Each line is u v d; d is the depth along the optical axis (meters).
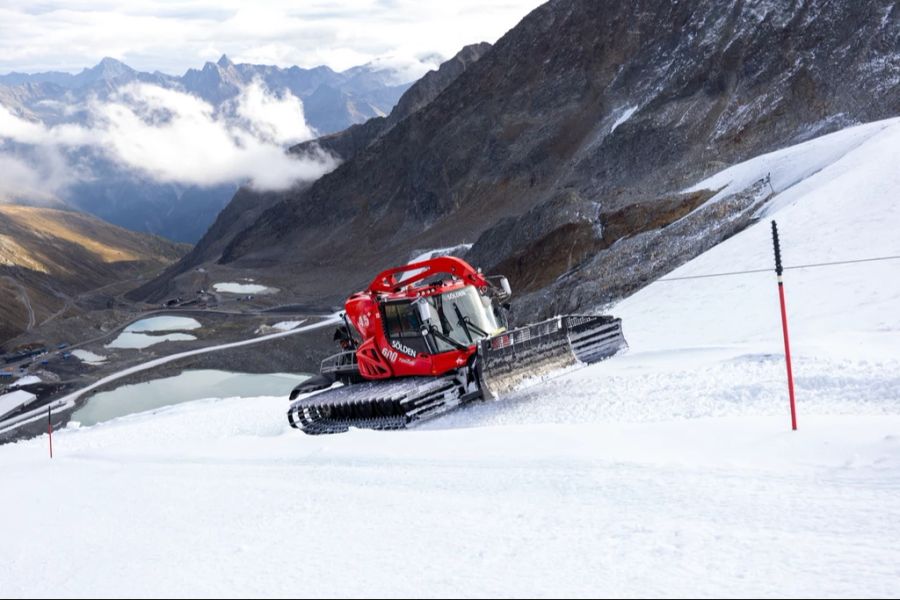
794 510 5.74
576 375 16.61
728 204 60.03
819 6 129.75
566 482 7.28
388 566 5.47
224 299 177.50
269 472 9.92
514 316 67.19
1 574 7.16
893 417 8.15
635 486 6.84
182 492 9.60
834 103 115.12
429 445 9.89
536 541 5.69
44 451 20.16
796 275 29.16
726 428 8.48
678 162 124.06
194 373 112.62
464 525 6.34
